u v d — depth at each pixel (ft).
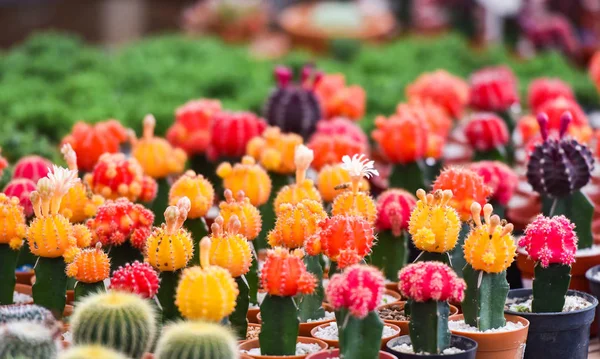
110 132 17.80
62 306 13.24
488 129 20.03
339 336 11.45
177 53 32.76
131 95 26.45
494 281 12.76
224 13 43.39
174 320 12.65
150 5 58.70
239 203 13.74
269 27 45.21
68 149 14.58
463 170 14.70
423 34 40.57
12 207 13.74
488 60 33.32
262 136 19.25
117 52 33.99
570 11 40.81
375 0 49.19
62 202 14.47
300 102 20.04
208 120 19.93
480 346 12.50
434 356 11.65
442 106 24.04
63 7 54.95
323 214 13.29
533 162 15.76
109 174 15.31
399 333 12.87
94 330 10.68
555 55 31.86
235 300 12.15
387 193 15.48
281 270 11.67
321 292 13.55
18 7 52.34
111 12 57.72
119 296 11.01
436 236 12.77
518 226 18.12
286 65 29.60
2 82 27.20
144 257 13.51
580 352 13.53
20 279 15.89
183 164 17.87
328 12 39.11
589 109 28.22
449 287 11.67
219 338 10.25
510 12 38.29
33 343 10.16
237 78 28.19
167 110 23.97
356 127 19.94
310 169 19.31
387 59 31.58
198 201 14.34
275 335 11.86
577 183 15.65
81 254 12.67
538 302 13.43
